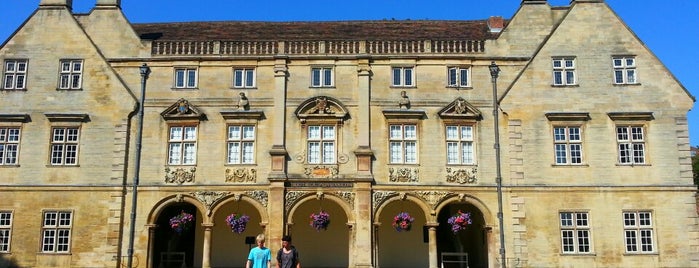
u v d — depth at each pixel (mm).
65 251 33844
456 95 35438
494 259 33531
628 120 34719
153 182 34500
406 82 35719
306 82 35594
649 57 35594
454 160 34781
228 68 35938
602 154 34438
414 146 34969
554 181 34281
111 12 37062
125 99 35344
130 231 33688
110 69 35719
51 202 34281
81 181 34500
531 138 34719
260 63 35875
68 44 36094
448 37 38469
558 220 33906
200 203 34281
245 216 33594
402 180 34406
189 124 35188
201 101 35469
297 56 35688
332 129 35156
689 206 33844
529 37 36375
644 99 35031
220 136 35031
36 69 35781
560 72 35562
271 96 35469
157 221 35281
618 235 33656
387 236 37188
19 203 34281
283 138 34750
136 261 33656
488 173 34500
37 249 33812
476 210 38500
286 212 34000
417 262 37094
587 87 35219
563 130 34969
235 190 34375
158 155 34812
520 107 35031
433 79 35625
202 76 35844
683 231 33594
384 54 35781
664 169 34219
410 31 39500
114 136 34938
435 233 33938
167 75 35875
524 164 34438
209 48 36188
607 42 35844
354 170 34438
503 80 35812
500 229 33375
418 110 35094
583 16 36188
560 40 35875
